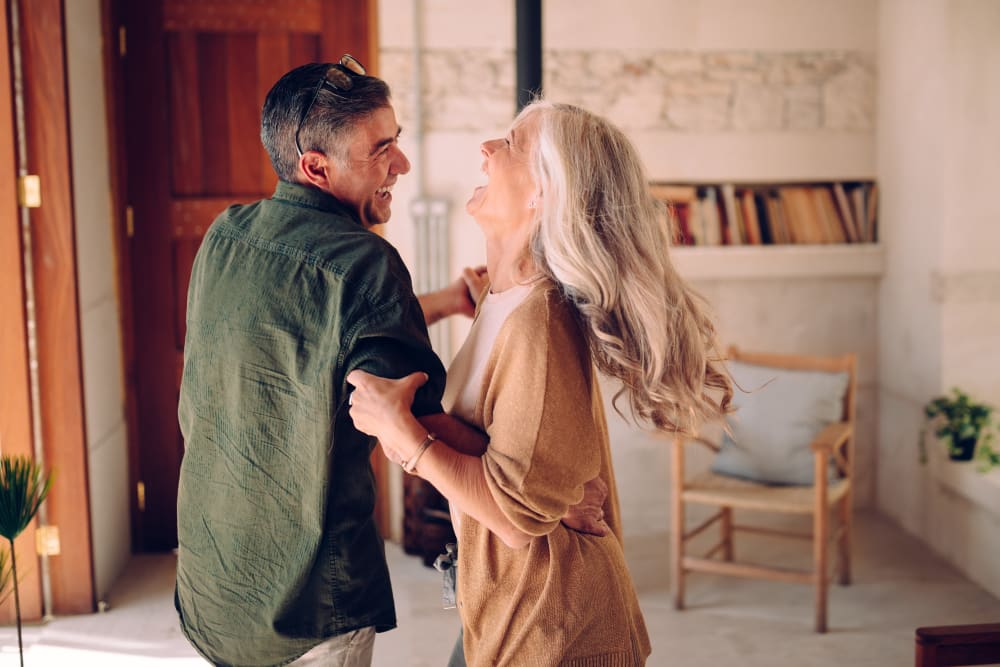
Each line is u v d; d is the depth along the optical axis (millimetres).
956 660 1871
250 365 1431
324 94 1458
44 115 3105
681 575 3346
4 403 3127
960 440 3604
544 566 1442
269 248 1443
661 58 3992
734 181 4109
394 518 4055
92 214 3465
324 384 1378
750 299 4168
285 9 3785
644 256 1429
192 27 3760
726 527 3646
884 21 4051
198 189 3840
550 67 3941
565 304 1419
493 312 1516
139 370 3896
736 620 3264
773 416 3422
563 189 1405
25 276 3117
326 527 1458
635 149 1486
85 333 3314
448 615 3311
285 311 1405
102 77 3656
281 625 1490
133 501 3939
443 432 1397
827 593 3176
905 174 3943
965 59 3588
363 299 1374
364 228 1480
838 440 3184
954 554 3672
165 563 3846
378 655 3012
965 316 3678
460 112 3895
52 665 2949
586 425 1388
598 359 1459
